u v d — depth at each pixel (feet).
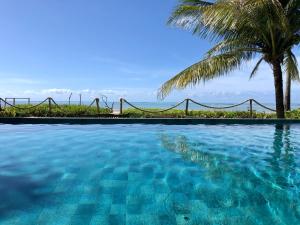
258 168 19.58
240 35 40.98
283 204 13.53
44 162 20.42
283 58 44.37
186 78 42.39
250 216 12.30
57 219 11.78
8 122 39.81
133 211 12.58
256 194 14.78
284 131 35.53
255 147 26.37
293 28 40.16
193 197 14.26
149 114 52.34
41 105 57.21
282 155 23.40
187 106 51.90
